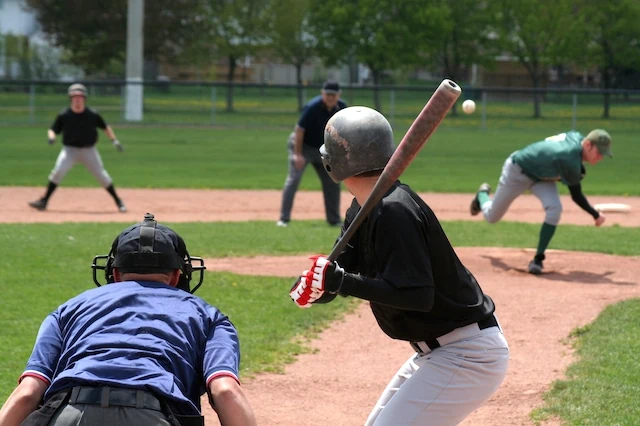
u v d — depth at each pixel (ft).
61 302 61.05
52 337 24.02
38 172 160.86
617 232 100.17
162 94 363.76
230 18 370.32
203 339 24.00
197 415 22.58
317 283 24.44
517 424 40.68
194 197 132.46
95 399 21.52
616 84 369.71
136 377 22.02
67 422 21.18
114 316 23.62
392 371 49.55
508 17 352.08
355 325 58.75
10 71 433.89
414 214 25.31
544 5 342.64
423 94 334.85
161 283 25.27
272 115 317.83
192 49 384.27
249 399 44.47
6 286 65.21
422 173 169.37
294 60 380.37
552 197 73.82
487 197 79.05
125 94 313.73
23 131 256.32
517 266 77.77
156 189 141.28
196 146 223.30
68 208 119.03
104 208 119.75
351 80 427.74
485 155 210.79
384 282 24.82
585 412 41.01
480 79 458.09
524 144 241.35
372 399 44.96
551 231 73.72
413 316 26.76
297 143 99.19
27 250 79.56
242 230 96.07
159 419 21.48
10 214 111.96
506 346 27.68
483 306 27.30
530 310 62.08
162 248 25.35
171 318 23.77
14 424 22.53
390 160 24.54
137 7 306.14
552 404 42.70
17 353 49.42
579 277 73.51
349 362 51.06
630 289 68.80
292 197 102.37
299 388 46.37
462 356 26.84
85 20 379.14
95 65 396.37
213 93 295.28
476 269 76.38
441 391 26.71
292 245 85.87
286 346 53.42
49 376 23.38
